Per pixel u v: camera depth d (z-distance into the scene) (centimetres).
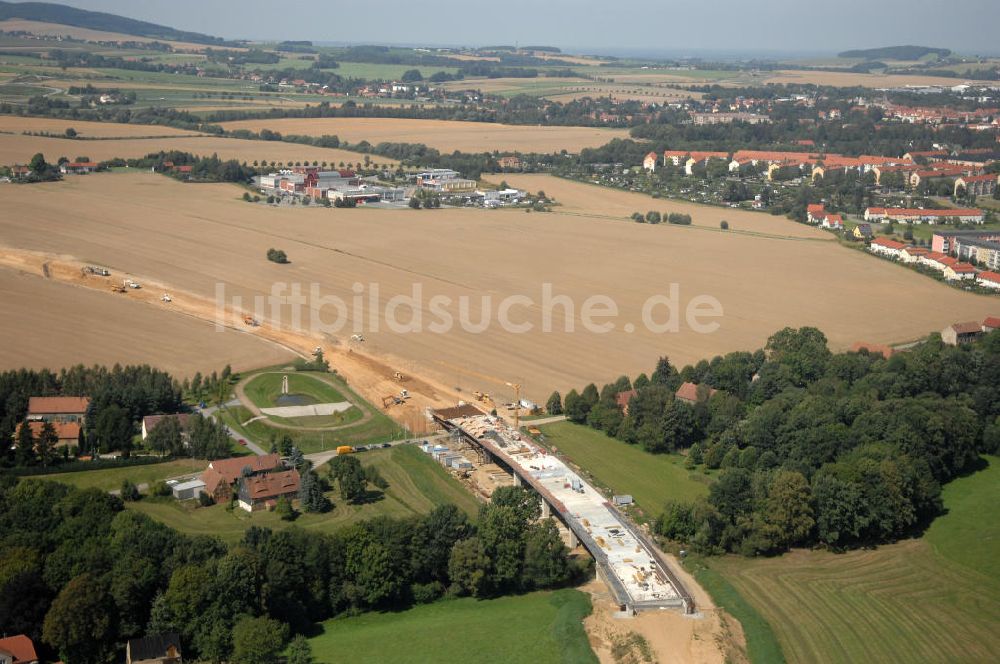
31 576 16200
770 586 18412
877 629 17012
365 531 18075
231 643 15950
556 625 16888
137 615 16388
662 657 16038
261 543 17438
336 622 17475
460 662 15875
